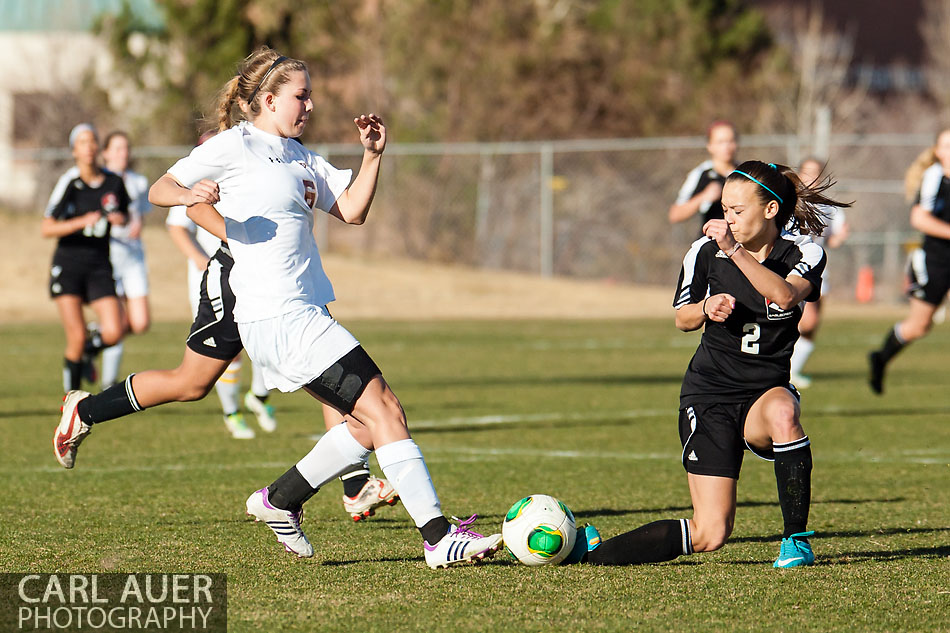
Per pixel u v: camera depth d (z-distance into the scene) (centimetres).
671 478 2481
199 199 1504
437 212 9700
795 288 1575
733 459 1609
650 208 9581
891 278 9450
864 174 11119
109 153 3597
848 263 9750
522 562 1617
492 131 11094
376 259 9350
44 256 8350
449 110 11169
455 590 1495
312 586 1517
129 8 11394
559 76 11356
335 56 11519
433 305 8062
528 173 9975
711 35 11900
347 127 11206
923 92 14450
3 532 1878
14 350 5581
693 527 1619
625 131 11488
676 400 3969
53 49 11525
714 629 1323
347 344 1582
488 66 11219
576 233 9462
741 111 11544
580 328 7031
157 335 6216
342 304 7962
